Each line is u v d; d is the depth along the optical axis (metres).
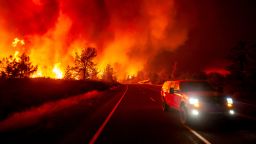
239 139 7.92
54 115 13.04
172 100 13.41
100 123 10.91
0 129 9.16
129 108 16.69
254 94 23.73
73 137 8.16
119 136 8.34
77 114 13.72
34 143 7.41
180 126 10.17
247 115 12.71
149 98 25.44
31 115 12.12
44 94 22.92
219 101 10.45
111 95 30.31
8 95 18.50
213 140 7.79
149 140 7.80
